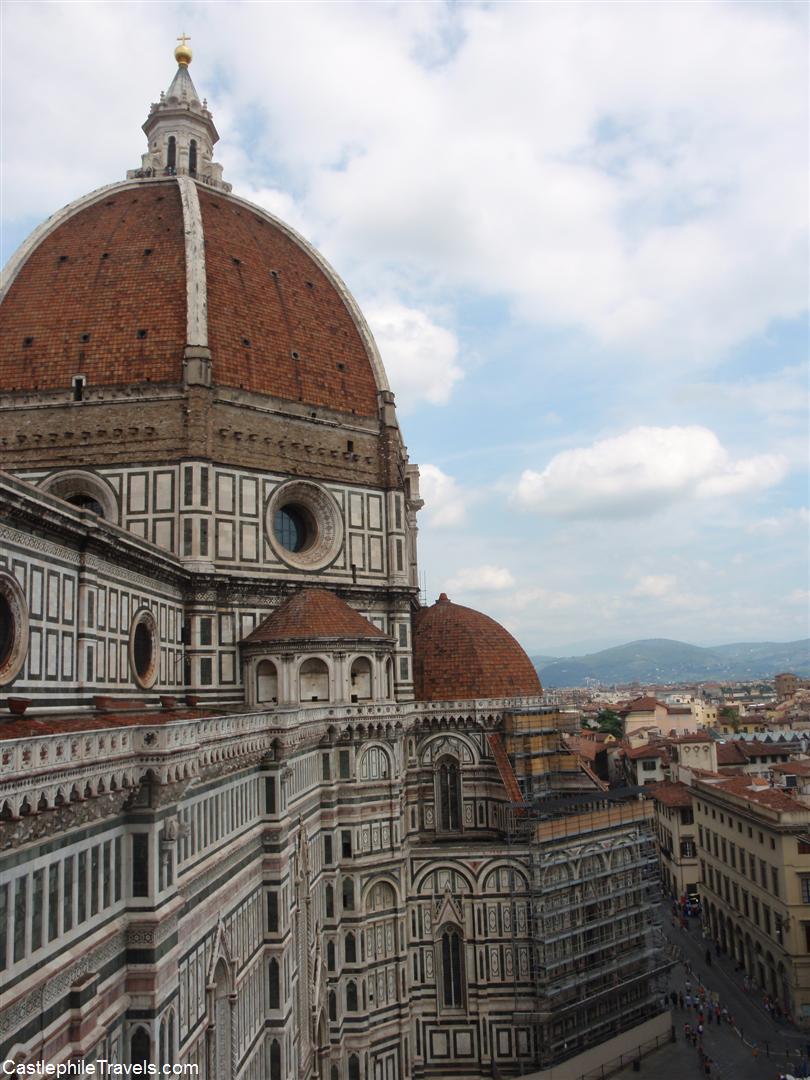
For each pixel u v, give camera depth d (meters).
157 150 108.38
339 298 100.62
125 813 36.16
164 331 82.06
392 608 90.12
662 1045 85.88
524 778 88.44
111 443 79.19
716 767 167.88
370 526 91.06
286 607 80.62
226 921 48.12
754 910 101.19
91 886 32.88
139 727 36.09
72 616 53.12
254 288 90.12
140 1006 35.41
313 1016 67.62
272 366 86.94
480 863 81.88
